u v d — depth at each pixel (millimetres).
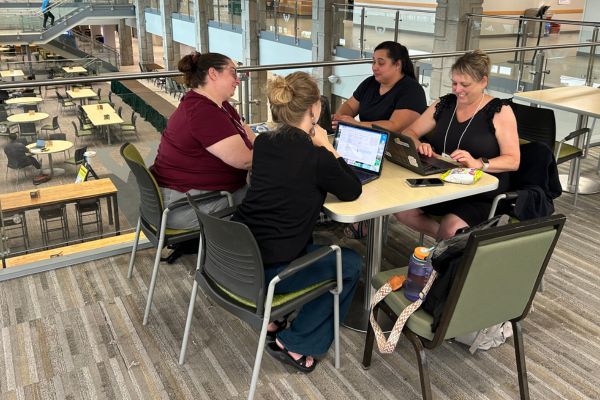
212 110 2611
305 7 10445
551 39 7301
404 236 3559
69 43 18750
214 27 14477
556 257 3312
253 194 2076
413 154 2492
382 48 3189
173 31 17438
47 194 3457
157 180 2768
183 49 19188
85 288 2947
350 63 3699
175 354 2436
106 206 3570
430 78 4309
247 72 3547
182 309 2764
